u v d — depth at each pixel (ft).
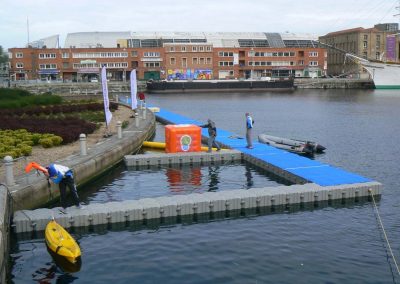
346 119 187.32
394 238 51.75
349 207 64.85
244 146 104.88
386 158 101.96
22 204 58.85
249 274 42.45
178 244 50.34
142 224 58.03
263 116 200.95
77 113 165.89
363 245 49.62
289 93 388.16
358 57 444.96
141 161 91.81
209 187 75.77
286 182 78.74
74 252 45.29
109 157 87.81
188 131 98.32
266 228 55.57
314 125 167.53
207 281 41.06
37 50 423.23
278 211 63.21
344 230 54.60
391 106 253.65
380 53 480.64
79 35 484.33
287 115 205.26
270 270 43.29
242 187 75.66
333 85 451.53
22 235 53.83
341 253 47.37
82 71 428.97
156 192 72.69
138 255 47.29
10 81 382.63
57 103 195.83
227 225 57.11
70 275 42.86
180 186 76.43
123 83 404.98
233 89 414.62
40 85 364.38
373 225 56.49
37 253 48.67
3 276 42.83
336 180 72.54
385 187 75.97
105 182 79.61
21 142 93.15
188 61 440.04
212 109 237.86
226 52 446.19
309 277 41.81
